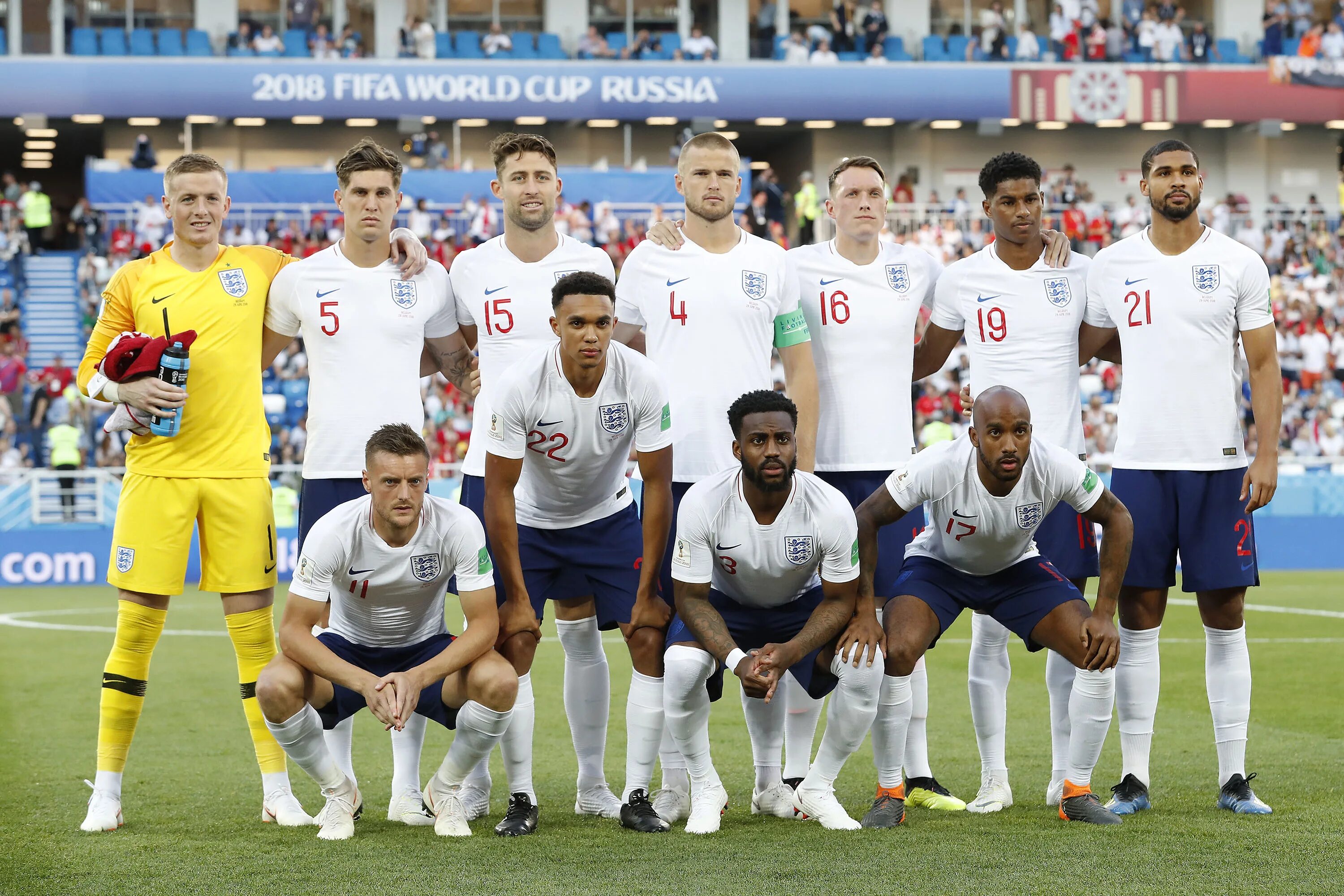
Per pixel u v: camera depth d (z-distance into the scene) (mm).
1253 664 15539
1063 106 45062
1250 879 6457
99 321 8539
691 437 8695
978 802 8414
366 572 7742
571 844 7430
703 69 44281
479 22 46250
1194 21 48281
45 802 8688
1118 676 8539
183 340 8016
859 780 9531
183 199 8320
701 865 6871
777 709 8516
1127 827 7703
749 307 8695
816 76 44531
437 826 7777
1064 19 46094
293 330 8695
